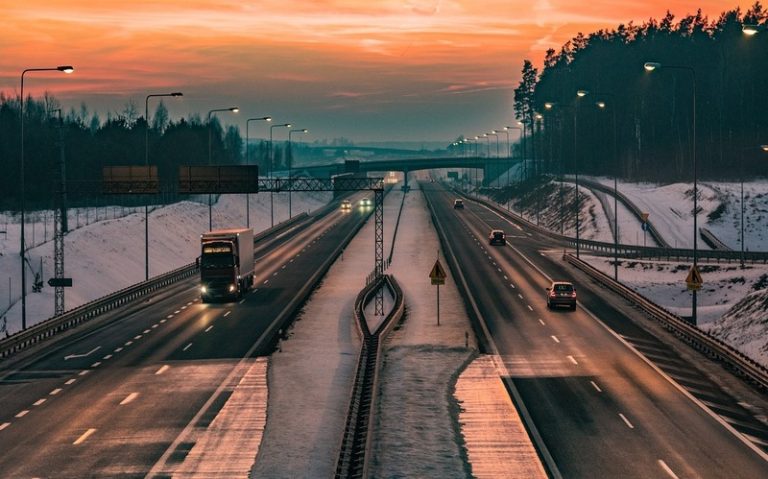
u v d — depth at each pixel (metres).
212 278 81.81
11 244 105.62
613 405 43.47
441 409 43.59
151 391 47.44
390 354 57.38
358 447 36.81
